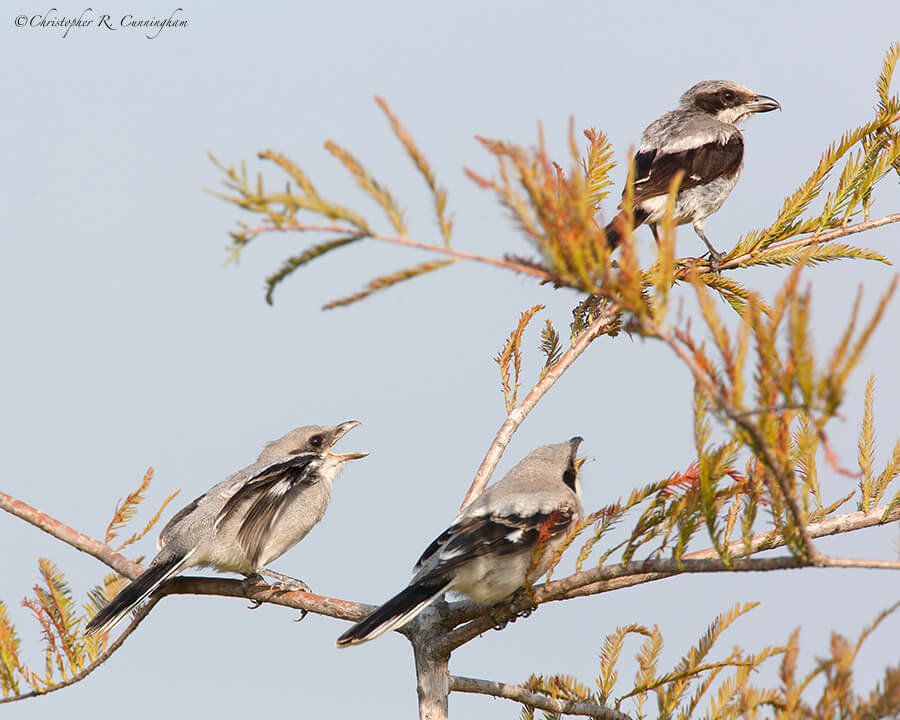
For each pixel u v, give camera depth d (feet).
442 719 25.85
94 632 27.32
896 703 16.72
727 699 20.61
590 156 28.66
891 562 18.21
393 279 14.61
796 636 19.02
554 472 31.94
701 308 15.11
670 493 21.26
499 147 14.44
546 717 24.73
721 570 20.25
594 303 31.99
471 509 29.25
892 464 23.77
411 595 26.63
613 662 24.67
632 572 21.77
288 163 14.47
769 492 18.86
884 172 32.60
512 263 14.73
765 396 15.08
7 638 25.26
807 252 14.74
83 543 30.04
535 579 24.08
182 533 32.96
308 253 14.70
